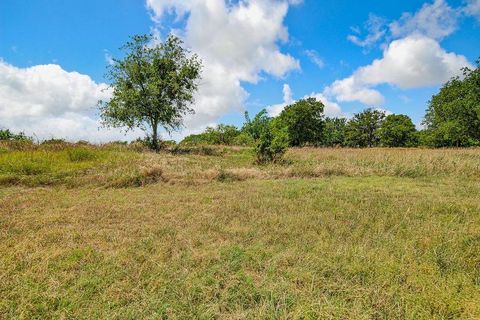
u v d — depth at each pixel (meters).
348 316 3.15
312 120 59.88
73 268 4.12
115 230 5.57
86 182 9.93
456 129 33.50
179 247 4.80
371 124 73.12
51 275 3.89
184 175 10.90
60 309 3.26
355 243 5.00
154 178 10.52
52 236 5.22
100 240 5.08
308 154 19.66
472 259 4.36
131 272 4.00
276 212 6.77
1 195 8.34
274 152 15.52
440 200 7.86
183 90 26.11
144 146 24.91
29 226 5.74
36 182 9.76
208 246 4.81
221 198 8.16
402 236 5.33
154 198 8.10
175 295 3.49
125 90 24.39
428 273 3.98
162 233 5.42
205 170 11.90
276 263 4.23
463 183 10.56
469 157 16.48
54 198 8.05
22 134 22.42
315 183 10.41
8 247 4.74
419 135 64.75
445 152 20.47
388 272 3.93
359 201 7.89
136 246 4.82
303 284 3.78
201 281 3.73
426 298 3.42
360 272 4.00
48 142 18.59
